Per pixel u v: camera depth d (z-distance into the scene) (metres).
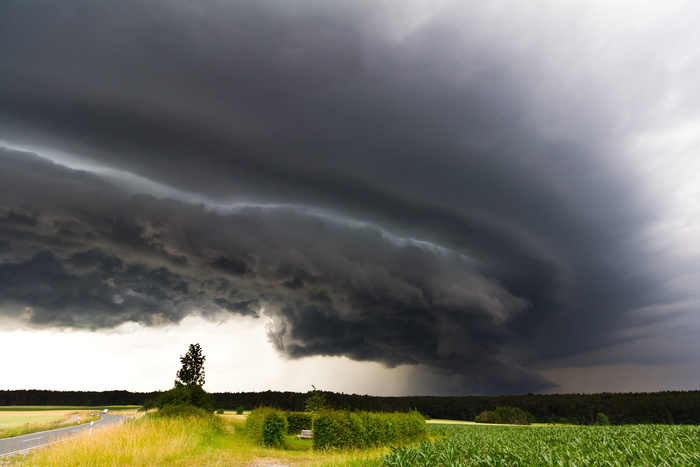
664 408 97.88
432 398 142.50
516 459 13.47
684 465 12.65
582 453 15.91
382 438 26.55
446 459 14.55
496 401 128.88
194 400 37.81
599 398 112.69
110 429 21.33
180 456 17.17
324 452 22.20
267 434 24.94
